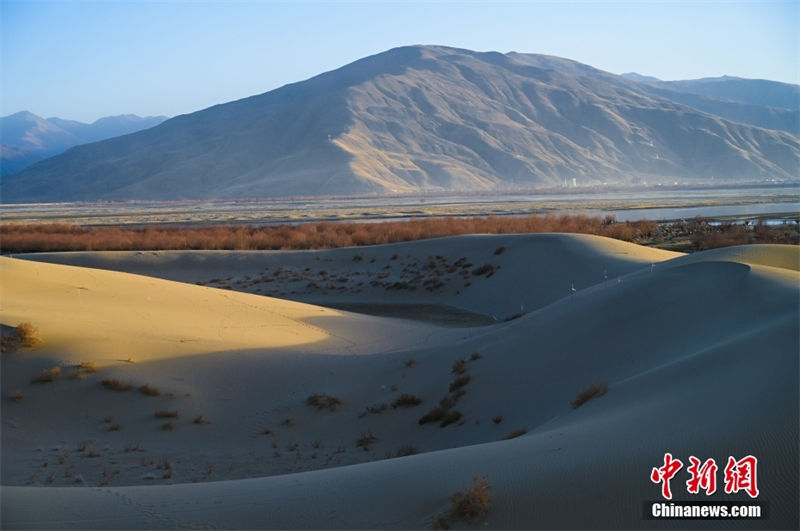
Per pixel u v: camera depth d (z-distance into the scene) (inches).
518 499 323.0
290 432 649.6
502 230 2500.0
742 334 541.6
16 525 342.3
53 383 676.7
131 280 1168.2
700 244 2112.5
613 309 751.7
